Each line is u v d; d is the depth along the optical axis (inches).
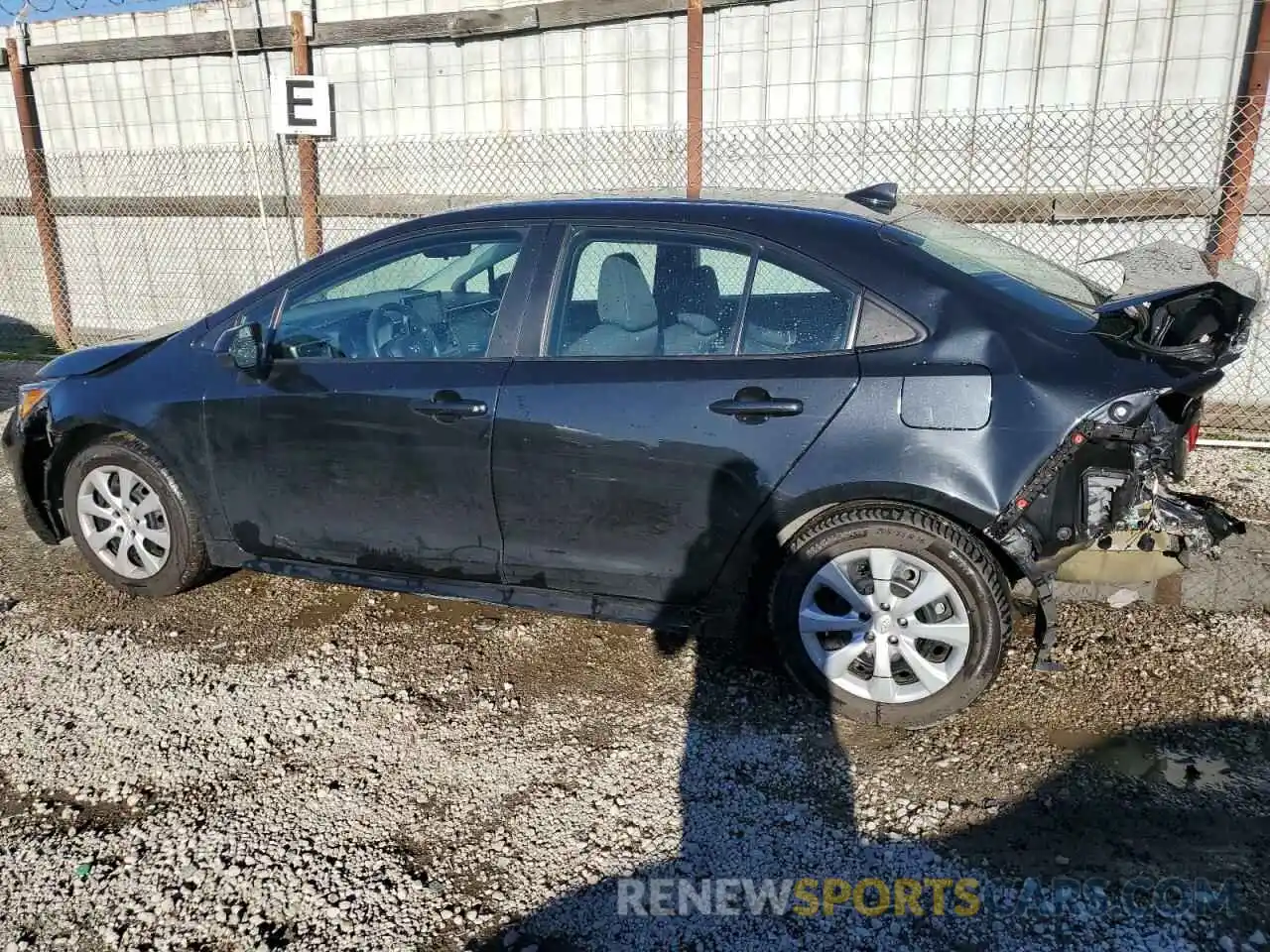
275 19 357.7
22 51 397.1
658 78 314.5
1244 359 275.9
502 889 103.9
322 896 103.0
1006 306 122.0
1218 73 263.0
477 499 139.4
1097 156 276.1
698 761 124.7
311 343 150.9
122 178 400.2
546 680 144.8
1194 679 139.6
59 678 147.3
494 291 143.0
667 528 131.6
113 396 160.1
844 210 136.6
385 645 155.8
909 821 112.6
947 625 125.3
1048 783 118.2
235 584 177.6
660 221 134.3
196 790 121.0
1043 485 117.7
